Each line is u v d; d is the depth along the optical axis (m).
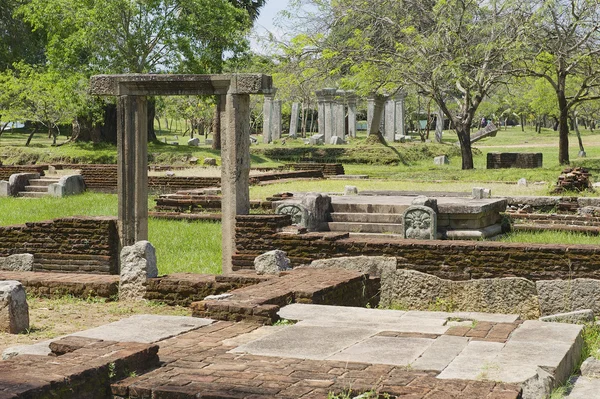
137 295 10.88
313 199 17.28
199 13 42.59
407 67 35.62
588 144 67.75
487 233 17.17
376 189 26.77
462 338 6.93
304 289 9.10
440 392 5.34
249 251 13.68
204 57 43.06
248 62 44.97
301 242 13.14
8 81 46.91
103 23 41.16
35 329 9.02
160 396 5.54
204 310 8.08
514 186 27.70
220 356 6.48
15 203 25.77
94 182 30.77
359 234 16.92
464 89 37.66
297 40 35.94
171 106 67.94
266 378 5.77
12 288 8.77
